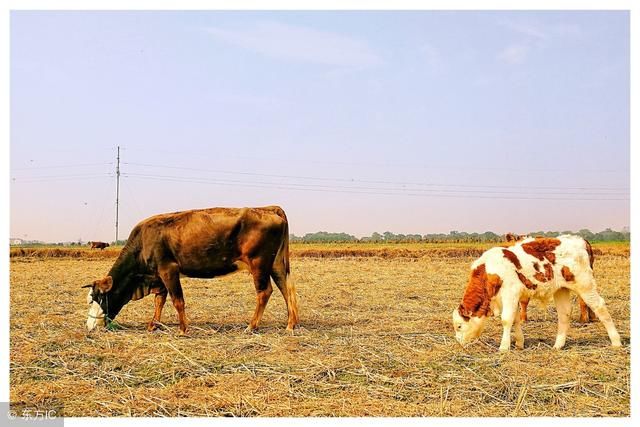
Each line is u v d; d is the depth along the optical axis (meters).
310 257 36.00
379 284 19.12
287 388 7.39
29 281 20.44
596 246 40.91
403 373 7.91
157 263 11.01
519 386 7.41
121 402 7.04
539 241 9.44
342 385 7.52
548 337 10.33
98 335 10.33
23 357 8.77
